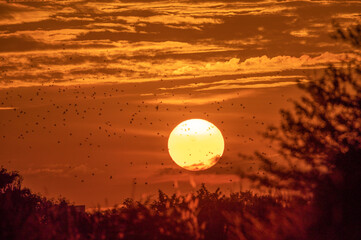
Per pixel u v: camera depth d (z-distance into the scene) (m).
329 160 53.97
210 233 57.16
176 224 52.06
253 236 51.56
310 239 49.12
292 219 50.25
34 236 49.50
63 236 51.88
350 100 55.44
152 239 51.88
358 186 51.00
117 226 53.16
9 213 50.72
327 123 54.81
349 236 48.91
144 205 55.22
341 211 49.66
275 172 53.97
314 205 51.78
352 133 54.50
